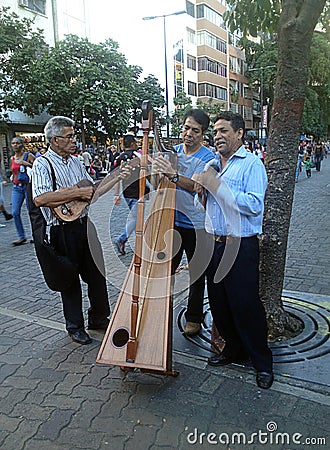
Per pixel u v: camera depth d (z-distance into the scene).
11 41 18.34
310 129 36.12
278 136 3.25
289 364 2.93
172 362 3.04
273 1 4.08
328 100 36.75
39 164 3.14
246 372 2.90
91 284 3.54
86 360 3.16
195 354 3.16
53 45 24.36
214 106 33.31
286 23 3.09
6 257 6.11
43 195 3.02
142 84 27.22
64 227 3.25
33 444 2.30
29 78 19.12
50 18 24.19
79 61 20.56
